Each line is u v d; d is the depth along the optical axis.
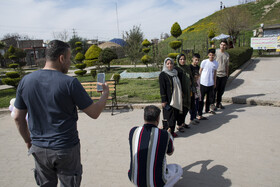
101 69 21.17
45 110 1.89
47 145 1.91
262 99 6.18
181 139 4.51
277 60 15.82
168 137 2.46
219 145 4.15
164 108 4.39
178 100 4.31
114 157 4.01
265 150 3.87
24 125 2.11
